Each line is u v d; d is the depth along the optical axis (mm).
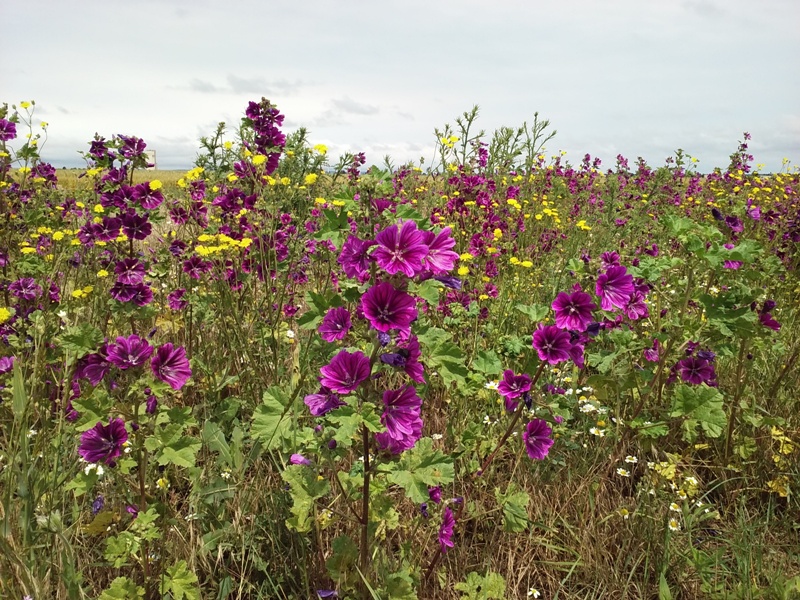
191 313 1293
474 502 856
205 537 833
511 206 2201
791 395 1218
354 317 792
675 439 1127
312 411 676
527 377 903
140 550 763
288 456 866
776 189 2994
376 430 613
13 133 1578
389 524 757
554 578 864
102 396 734
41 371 908
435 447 1023
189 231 1523
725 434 1100
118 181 1256
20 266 1294
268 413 698
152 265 1327
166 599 746
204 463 999
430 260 671
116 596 698
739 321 1011
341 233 786
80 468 862
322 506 832
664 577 819
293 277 1378
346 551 720
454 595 823
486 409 1113
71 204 1846
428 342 685
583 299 895
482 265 1587
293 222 1402
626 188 3102
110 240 1254
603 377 1065
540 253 2088
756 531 949
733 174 3146
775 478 1019
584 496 975
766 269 1433
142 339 762
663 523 901
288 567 832
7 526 679
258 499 891
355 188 801
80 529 811
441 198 2049
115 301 1182
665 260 1114
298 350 1028
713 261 1027
